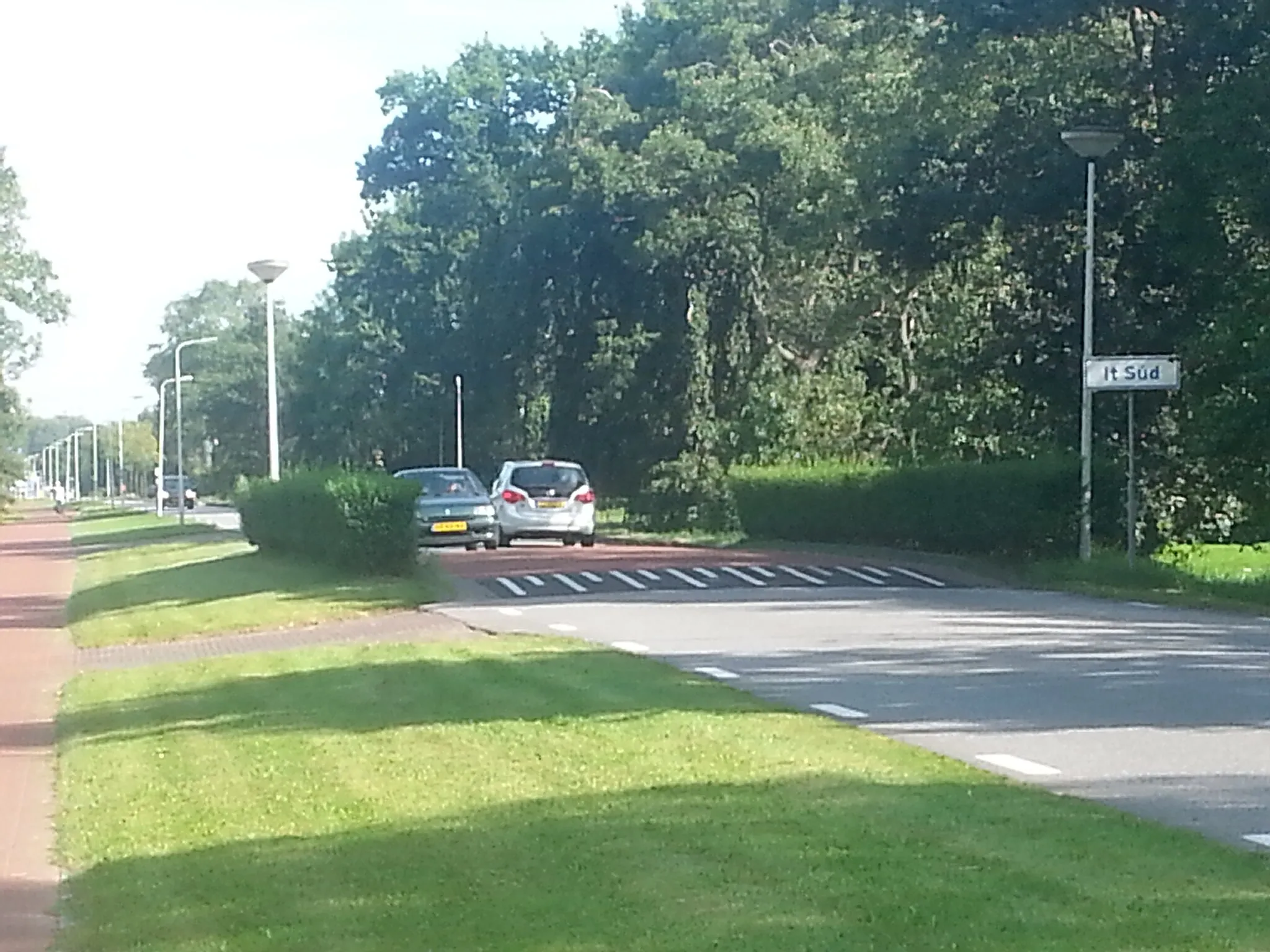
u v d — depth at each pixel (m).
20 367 82.69
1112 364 28.66
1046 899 7.05
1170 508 34.66
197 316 156.25
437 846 8.61
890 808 9.10
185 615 25.17
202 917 7.57
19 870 9.28
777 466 42.09
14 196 74.75
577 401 63.38
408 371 76.88
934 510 33.03
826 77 49.56
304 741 12.55
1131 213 33.62
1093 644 18.34
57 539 64.81
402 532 29.72
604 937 6.73
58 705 16.72
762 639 19.14
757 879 7.55
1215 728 12.22
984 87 35.03
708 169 53.50
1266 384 28.58
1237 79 30.59
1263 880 7.37
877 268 43.03
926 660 16.81
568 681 15.30
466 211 77.19
